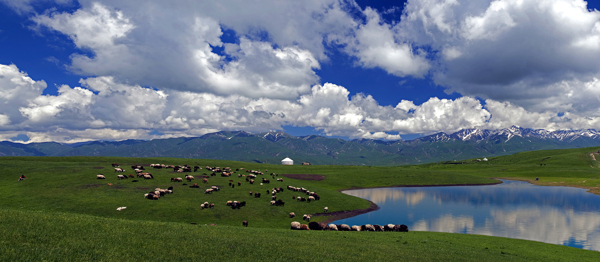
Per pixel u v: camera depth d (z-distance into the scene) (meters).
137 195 68.75
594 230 63.97
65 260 18.98
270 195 84.19
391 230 55.84
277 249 28.94
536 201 108.12
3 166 88.19
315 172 174.38
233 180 101.62
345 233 46.56
